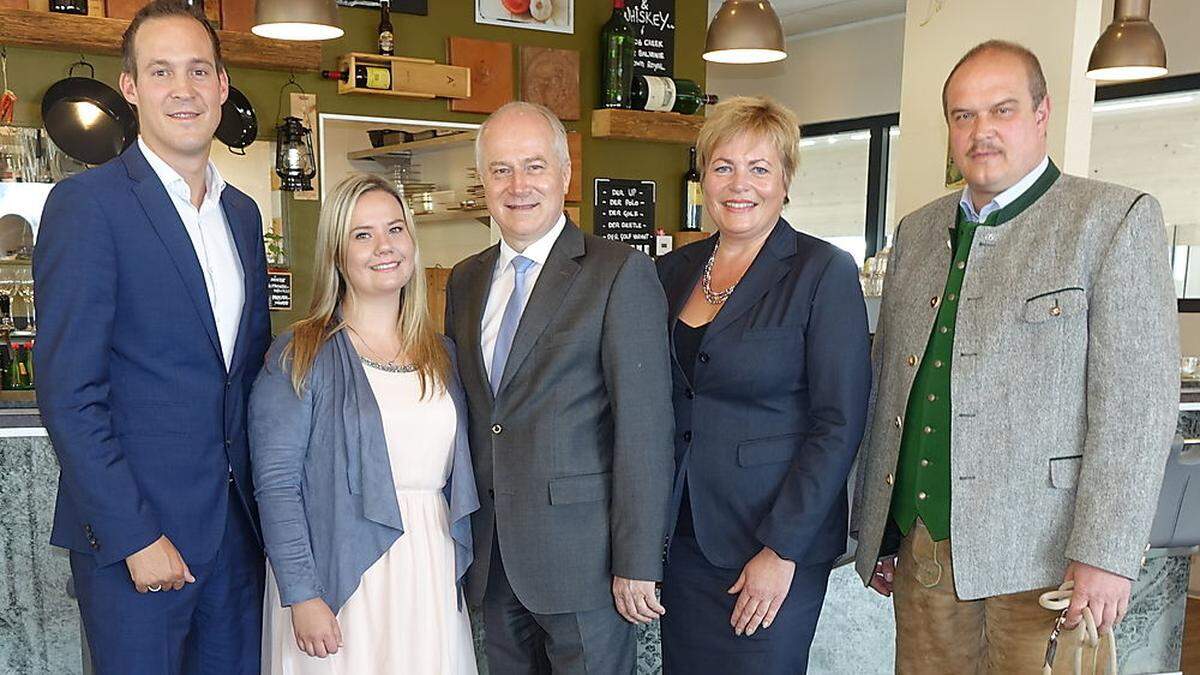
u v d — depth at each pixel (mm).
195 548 1836
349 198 1857
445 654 1855
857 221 7473
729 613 1880
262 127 4105
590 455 1819
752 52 3887
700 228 5113
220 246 1924
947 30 4422
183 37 1783
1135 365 1600
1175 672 3014
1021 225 1754
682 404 1922
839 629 2674
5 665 2486
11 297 3771
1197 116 5445
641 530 1761
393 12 4305
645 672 2422
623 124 4668
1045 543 1702
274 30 3273
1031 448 1696
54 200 1738
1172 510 2254
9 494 2434
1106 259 1632
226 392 1879
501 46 4539
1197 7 5371
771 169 1852
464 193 4586
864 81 7219
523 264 1895
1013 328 1714
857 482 2098
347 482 1791
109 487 1685
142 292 1763
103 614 1779
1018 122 1723
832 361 1768
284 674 1854
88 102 3750
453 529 1869
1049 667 1668
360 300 1907
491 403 1865
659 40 4934
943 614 1858
